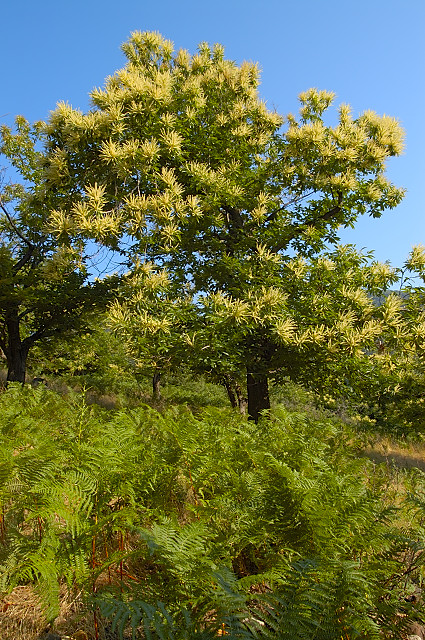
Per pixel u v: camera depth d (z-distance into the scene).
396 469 4.64
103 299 11.68
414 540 2.35
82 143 8.92
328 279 9.95
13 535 2.21
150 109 9.11
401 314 9.21
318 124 10.27
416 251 9.70
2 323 12.90
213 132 10.67
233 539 2.23
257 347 9.62
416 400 9.80
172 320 8.23
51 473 2.53
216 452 3.12
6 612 2.13
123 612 1.45
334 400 12.58
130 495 2.48
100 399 12.65
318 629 1.51
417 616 1.92
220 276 9.61
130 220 8.23
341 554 2.12
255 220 10.07
